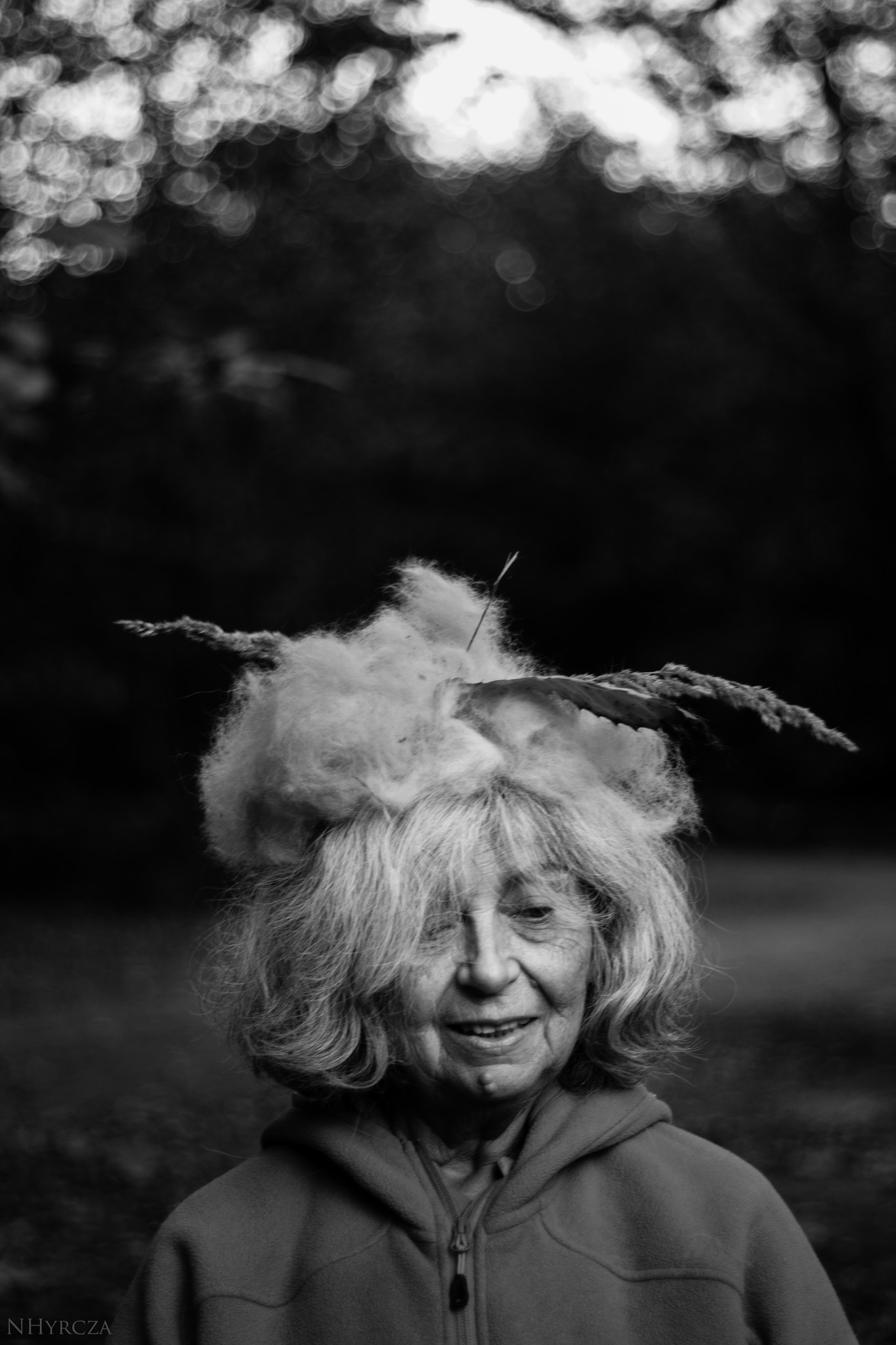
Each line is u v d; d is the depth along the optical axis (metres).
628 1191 1.67
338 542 18.59
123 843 17.00
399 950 1.56
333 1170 1.72
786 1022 9.74
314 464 16.25
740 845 25.67
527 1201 1.63
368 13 10.60
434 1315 1.58
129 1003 11.12
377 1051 1.60
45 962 13.14
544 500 26.70
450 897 1.57
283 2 10.53
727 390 23.58
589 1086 1.71
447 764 1.59
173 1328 1.67
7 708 15.48
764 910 17.17
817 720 1.52
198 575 14.57
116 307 9.22
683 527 25.27
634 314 25.41
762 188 17.08
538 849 1.59
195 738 16.47
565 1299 1.59
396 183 13.17
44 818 16.94
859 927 15.52
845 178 15.24
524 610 27.06
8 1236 4.84
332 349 13.66
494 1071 1.58
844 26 14.04
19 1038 9.68
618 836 1.64
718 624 26.89
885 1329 3.89
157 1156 6.05
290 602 15.65
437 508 26.05
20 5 8.23
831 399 19.44
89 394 4.51
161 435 10.70
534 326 26.02
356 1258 1.63
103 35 9.31
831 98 14.50
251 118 10.81
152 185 10.58
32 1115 7.00
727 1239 1.62
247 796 1.70
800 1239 1.66
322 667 1.62
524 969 1.58
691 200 22.70
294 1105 1.79
